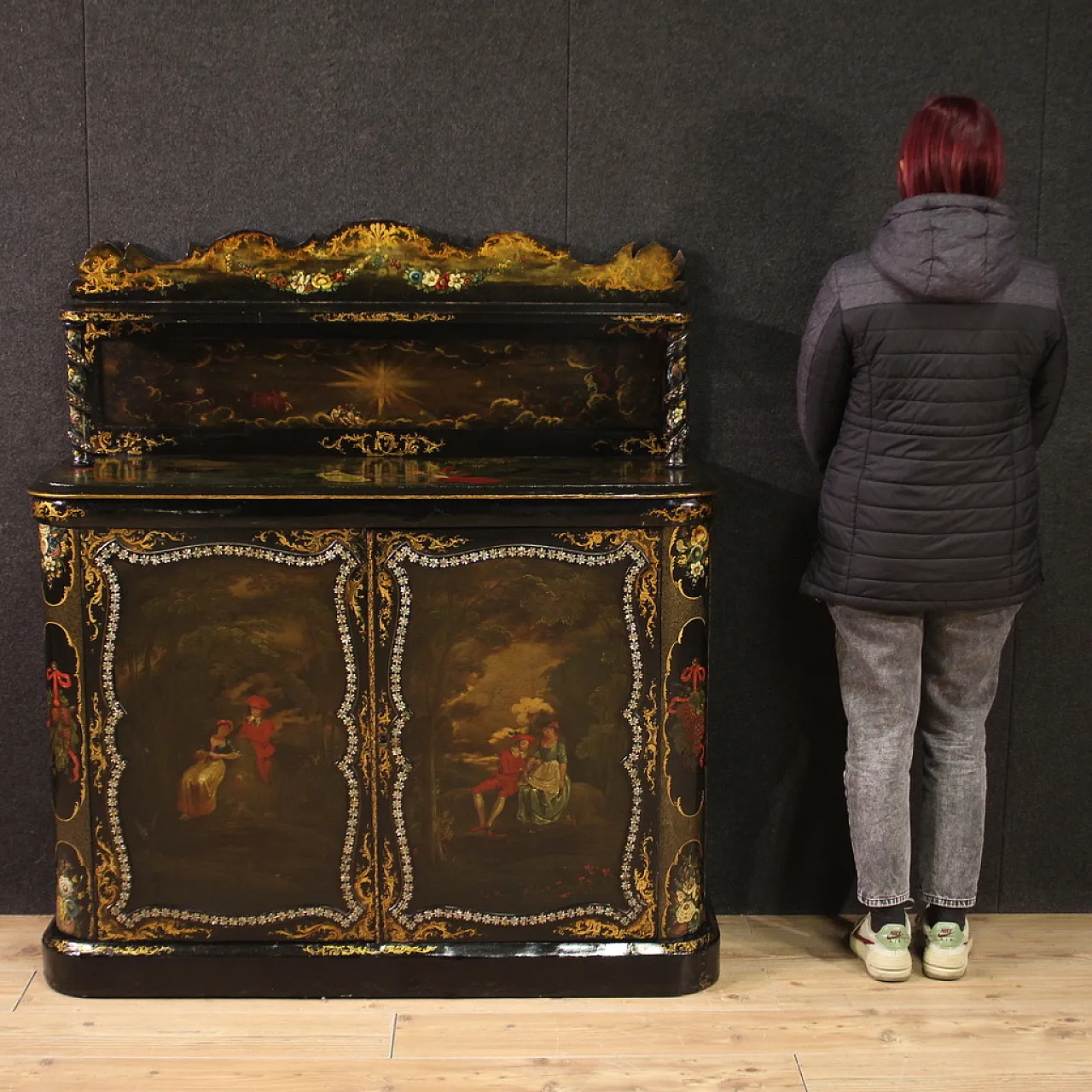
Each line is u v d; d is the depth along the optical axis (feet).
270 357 9.25
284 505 8.20
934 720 9.10
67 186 9.24
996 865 10.10
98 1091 7.75
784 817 10.08
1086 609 9.81
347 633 8.39
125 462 9.07
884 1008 8.73
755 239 9.42
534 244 8.96
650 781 8.63
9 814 9.91
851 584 8.43
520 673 8.48
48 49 9.09
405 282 8.99
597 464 9.05
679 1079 7.90
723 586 9.82
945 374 8.07
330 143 9.25
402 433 9.39
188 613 8.38
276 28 9.11
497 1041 8.30
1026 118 9.27
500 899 8.75
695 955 8.83
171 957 8.75
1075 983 9.08
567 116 9.25
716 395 9.61
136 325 8.89
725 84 9.24
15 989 8.90
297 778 8.57
